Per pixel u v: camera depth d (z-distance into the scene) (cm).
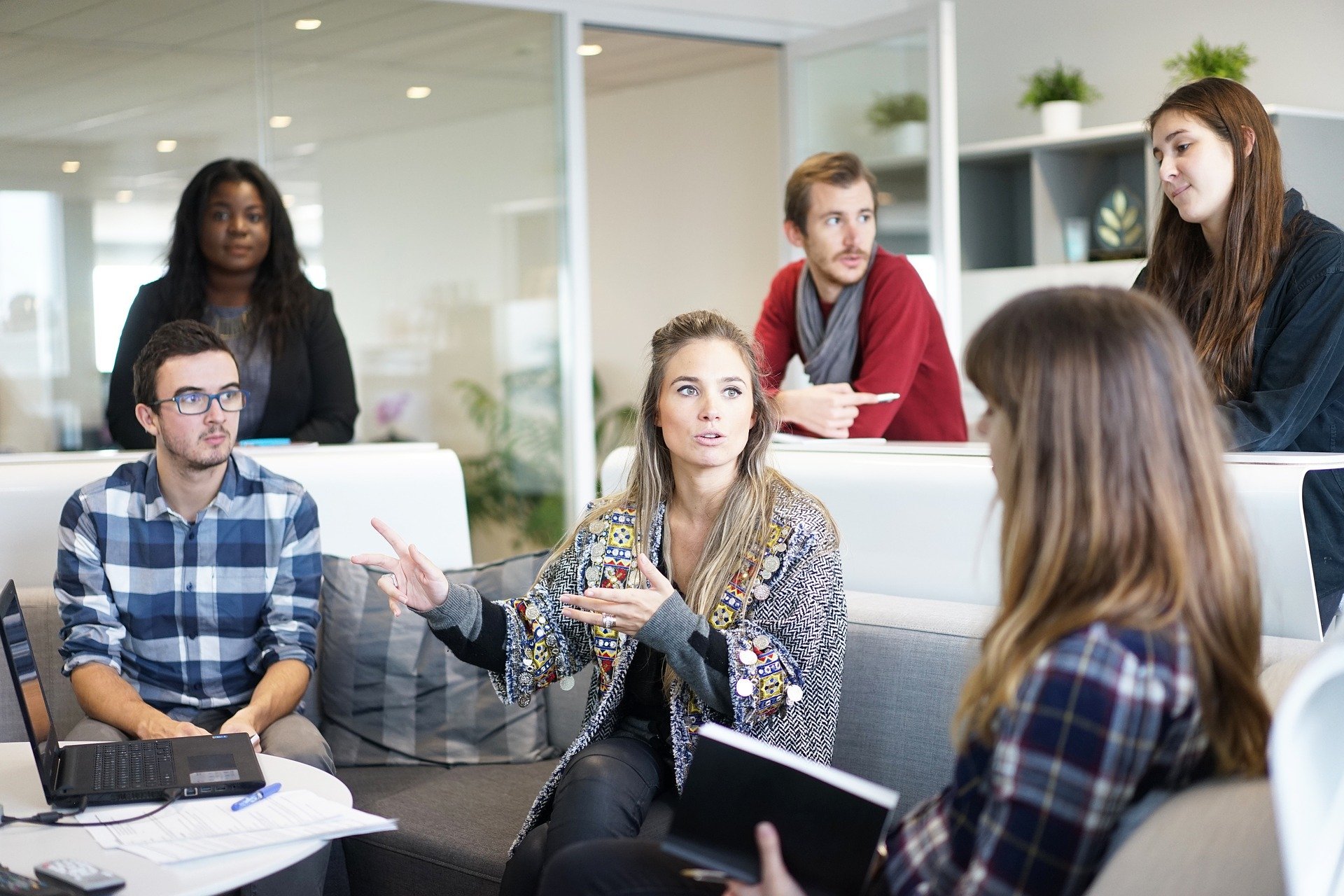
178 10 411
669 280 690
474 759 243
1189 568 101
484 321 466
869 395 256
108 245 407
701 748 125
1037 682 100
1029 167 527
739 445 180
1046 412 104
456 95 455
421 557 178
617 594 162
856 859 118
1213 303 197
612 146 714
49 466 248
